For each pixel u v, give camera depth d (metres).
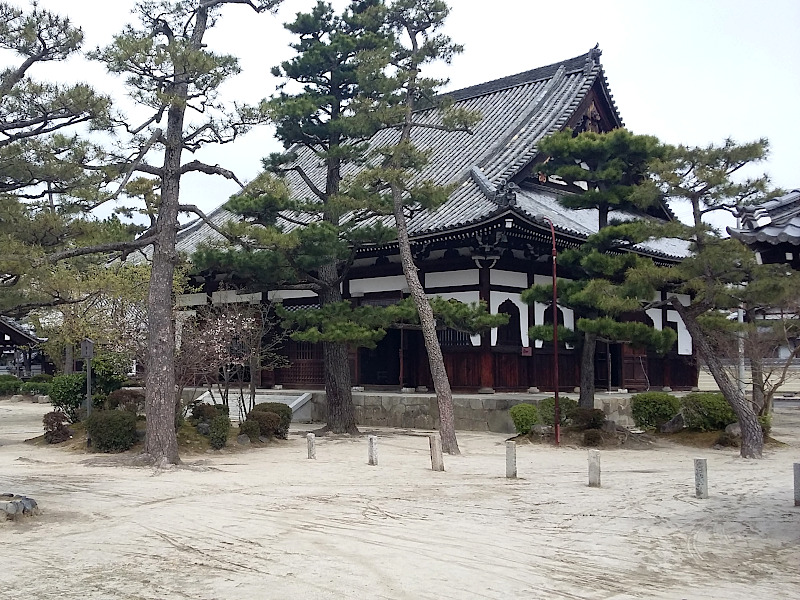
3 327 35.94
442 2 23.36
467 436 25.39
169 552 10.09
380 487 15.32
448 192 22.38
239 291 30.45
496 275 29.09
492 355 28.70
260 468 18.11
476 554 9.86
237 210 22.69
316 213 24.81
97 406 24.31
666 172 20.25
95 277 25.00
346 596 8.09
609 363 32.72
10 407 42.25
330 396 26.17
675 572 9.05
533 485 15.61
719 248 19.83
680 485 15.63
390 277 31.58
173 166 19.00
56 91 13.49
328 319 23.95
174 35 19.70
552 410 24.02
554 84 36.81
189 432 21.69
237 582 8.66
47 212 14.91
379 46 23.84
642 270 20.56
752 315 26.67
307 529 11.41
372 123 22.97
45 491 14.85
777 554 9.94
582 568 9.20
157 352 18.92
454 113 22.70
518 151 32.75
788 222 11.21
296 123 24.66
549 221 24.20
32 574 9.10
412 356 31.52
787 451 22.00
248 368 36.75
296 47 25.77
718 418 23.48
